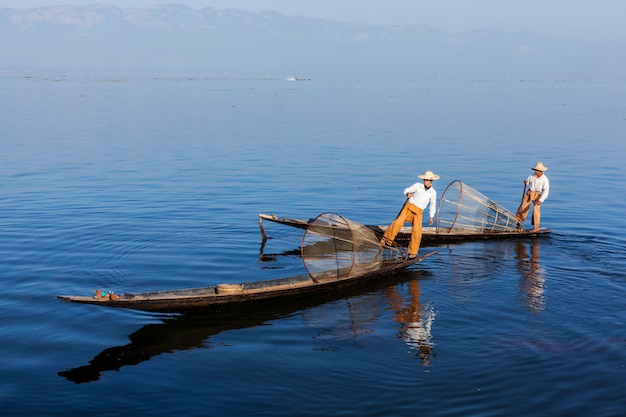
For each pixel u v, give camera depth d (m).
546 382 9.54
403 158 31.25
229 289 12.16
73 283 13.46
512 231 17.69
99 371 9.88
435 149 34.66
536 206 17.77
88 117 50.28
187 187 23.50
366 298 13.06
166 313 12.10
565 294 13.11
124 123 46.28
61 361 10.19
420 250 16.67
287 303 12.76
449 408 8.88
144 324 11.62
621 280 13.95
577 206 21.16
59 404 8.95
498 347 10.70
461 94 100.88
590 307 12.41
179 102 70.31
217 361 10.23
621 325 11.54
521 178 26.31
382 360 10.26
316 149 34.09
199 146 34.66
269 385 9.48
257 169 27.55
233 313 12.20
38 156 30.39
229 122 48.22
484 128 45.84
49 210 19.75
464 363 10.13
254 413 8.76
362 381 9.59
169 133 40.47
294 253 15.93
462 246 16.97
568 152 33.94
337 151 33.41
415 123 49.28
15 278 13.70
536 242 17.09
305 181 24.95
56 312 12.01
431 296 13.13
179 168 27.59
